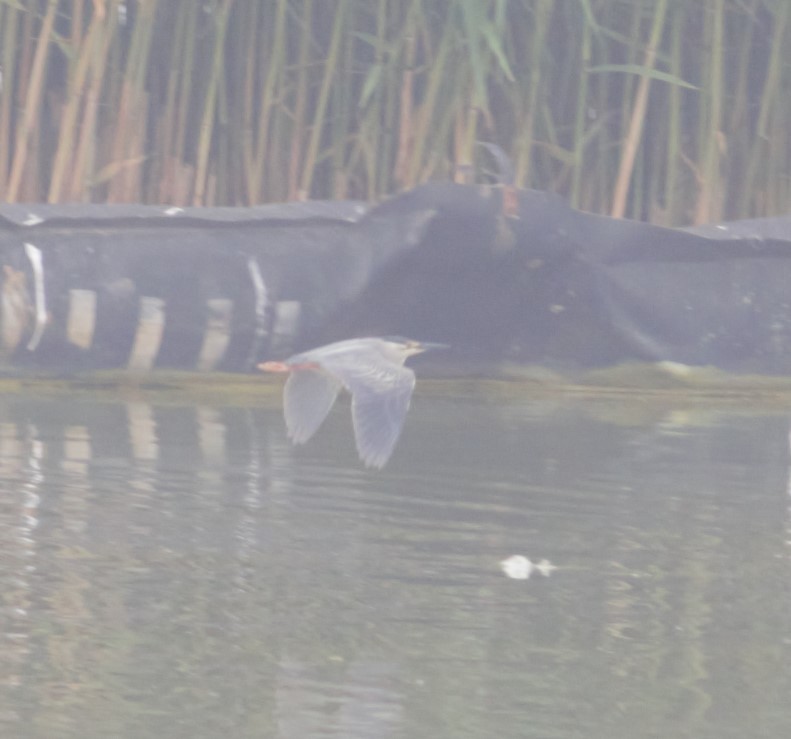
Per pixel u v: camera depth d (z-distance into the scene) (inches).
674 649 553.9
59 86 1186.0
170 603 584.1
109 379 1037.2
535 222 1056.8
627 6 1209.4
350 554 657.6
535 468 844.6
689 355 1103.0
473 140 1137.4
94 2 1090.1
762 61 1245.1
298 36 1197.7
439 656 536.7
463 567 645.3
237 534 682.2
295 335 1047.0
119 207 1037.2
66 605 576.4
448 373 1087.6
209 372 1049.5
